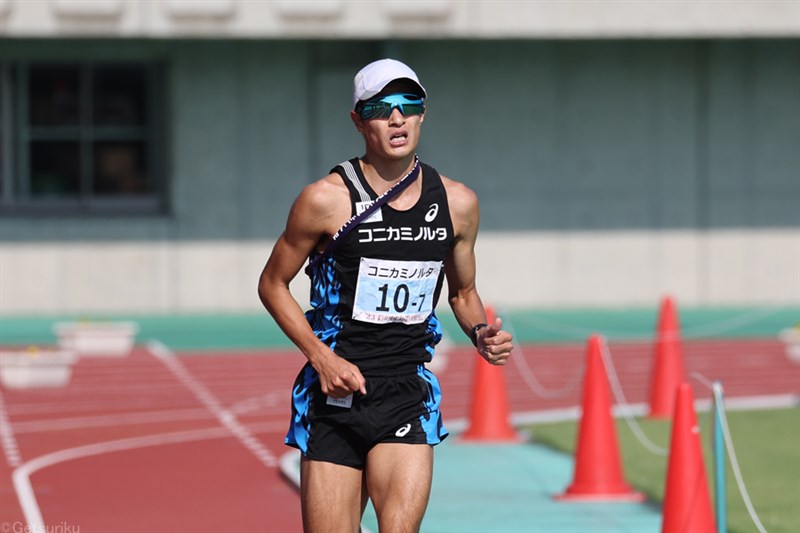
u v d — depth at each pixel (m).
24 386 51.09
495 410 38.91
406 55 80.44
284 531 27.70
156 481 33.22
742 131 82.50
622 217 82.19
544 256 81.81
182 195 78.88
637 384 51.91
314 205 17.64
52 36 70.69
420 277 17.86
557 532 27.33
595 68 81.75
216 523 28.41
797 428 39.75
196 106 78.94
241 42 79.12
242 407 46.50
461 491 31.86
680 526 24.31
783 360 59.03
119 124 78.62
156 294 78.69
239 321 75.12
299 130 79.69
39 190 78.12
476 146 81.12
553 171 81.69
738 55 82.38
